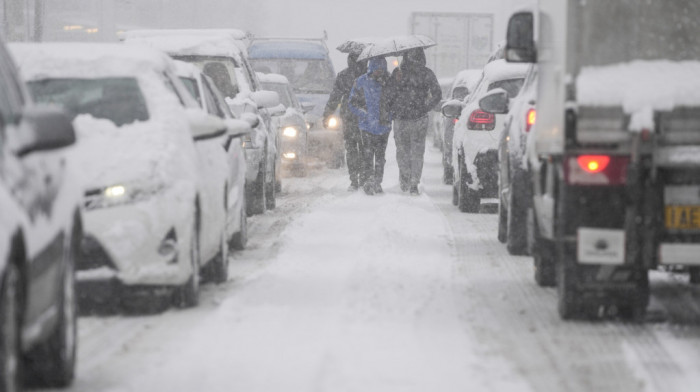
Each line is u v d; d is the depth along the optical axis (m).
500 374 16.31
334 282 24.22
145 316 20.88
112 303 21.56
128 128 21.73
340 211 40.19
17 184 13.12
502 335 19.19
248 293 22.89
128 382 15.77
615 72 19.22
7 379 12.30
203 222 22.39
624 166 19.03
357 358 17.08
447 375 16.14
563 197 19.23
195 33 46.84
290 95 58.81
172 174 20.97
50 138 13.34
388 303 21.86
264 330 19.17
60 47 24.20
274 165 42.56
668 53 19.42
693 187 18.92
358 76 50.00
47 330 14.30
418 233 34.03
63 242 14.92
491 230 35.41
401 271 26.14
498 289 24.19
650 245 18.97
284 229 35.25
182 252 20.73
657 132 18.89
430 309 21.56
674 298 22.95
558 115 19.58
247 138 38.56
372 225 34.88
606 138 18.97
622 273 19.62
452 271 26.66
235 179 29.23
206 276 24.84
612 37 19.34
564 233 19.28
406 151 47.69
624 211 19.08
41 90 23.17
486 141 40.12
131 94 23.00
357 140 49.12
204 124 23.28
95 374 16.28
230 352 17.55
